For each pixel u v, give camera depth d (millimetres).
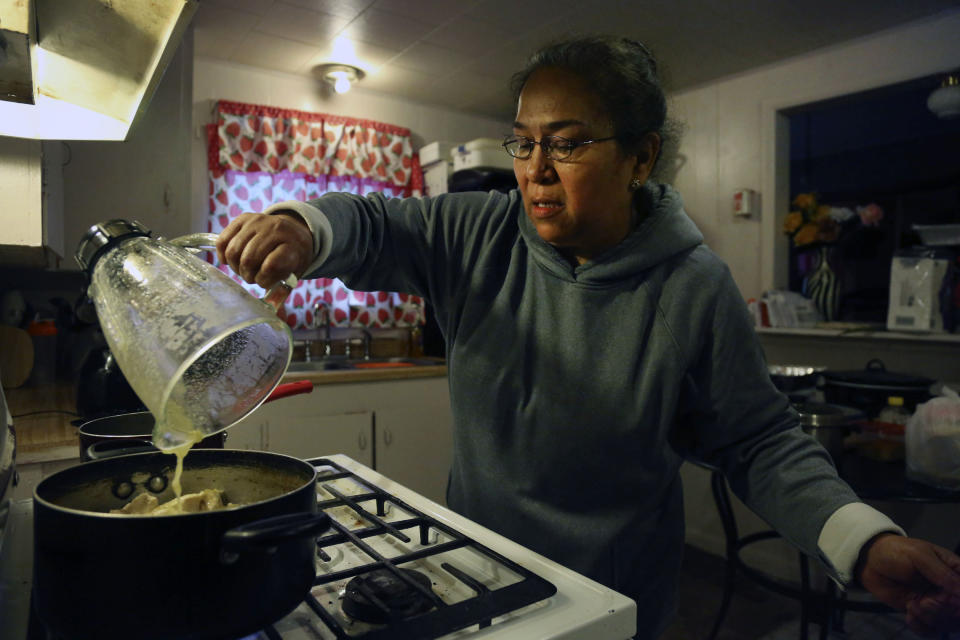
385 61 2838
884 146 4844
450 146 3205
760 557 2455
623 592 887
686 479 2746
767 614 2121
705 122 3191
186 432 482
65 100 841
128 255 480
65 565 400
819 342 2646
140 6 636
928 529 2029
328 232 676
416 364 2984
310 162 3023
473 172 3000
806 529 743
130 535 390
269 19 2410
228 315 427
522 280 896
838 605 1532
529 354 871
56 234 1779
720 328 848
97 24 675
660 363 831
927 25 2432
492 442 872
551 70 745
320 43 2643
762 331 2748
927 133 4418
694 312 843
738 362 853
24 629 519
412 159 3346
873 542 671
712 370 854
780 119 2939
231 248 596
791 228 2730
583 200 753
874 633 2008
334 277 828
